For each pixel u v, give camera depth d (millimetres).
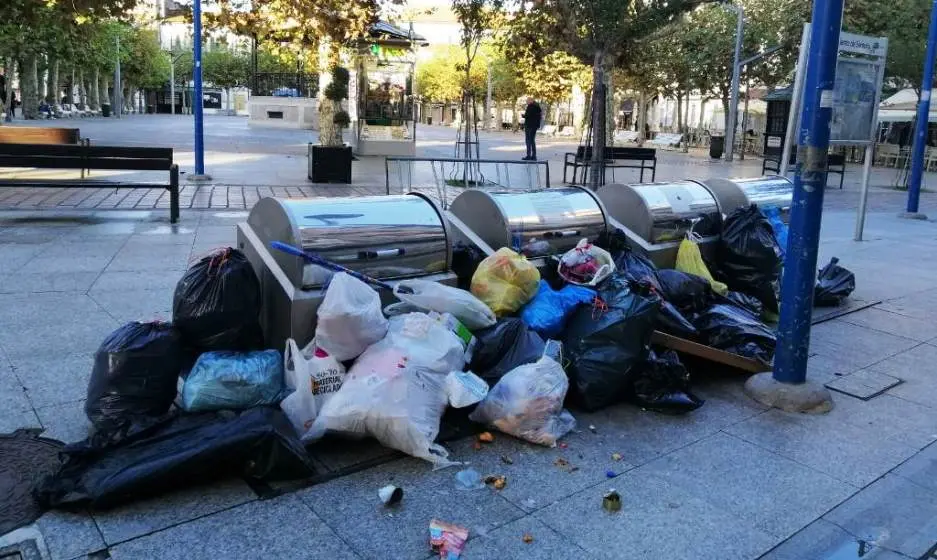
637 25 11359
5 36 28922
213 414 3703
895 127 34219
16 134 13422
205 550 2879
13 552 2787
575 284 5016
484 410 4016
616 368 4355
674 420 4383
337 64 16469
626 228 6746
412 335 3939
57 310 5641
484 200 5773
